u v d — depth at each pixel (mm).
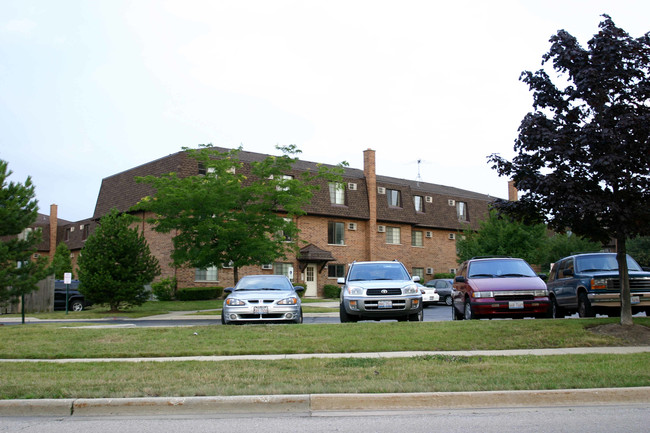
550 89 13453
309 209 40781
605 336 12336
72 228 49406
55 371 9570
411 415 7156
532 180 12648
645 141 12102
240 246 27656
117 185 41875
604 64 12516
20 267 20156
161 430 6570
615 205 11914
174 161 35781
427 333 12828
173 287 35281
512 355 10664
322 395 7551
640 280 15266
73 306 30281
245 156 40375
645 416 6961
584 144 12352
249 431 6461
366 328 13555
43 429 6664
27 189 20812
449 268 50188
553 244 44094
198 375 9000
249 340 12594
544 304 14844
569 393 7699
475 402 7613
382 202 45438
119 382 8508
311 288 41094
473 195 57125
